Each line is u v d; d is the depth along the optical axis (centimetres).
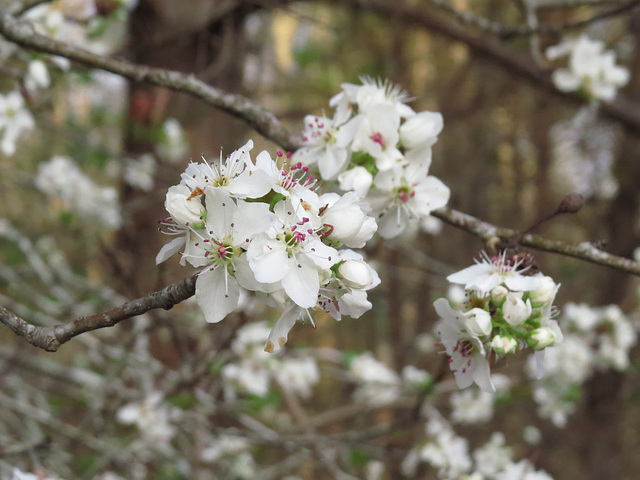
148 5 477
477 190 1029
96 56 241
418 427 525
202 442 434
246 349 407
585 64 408
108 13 354
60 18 340
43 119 464
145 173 498
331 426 728
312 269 148
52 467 368
